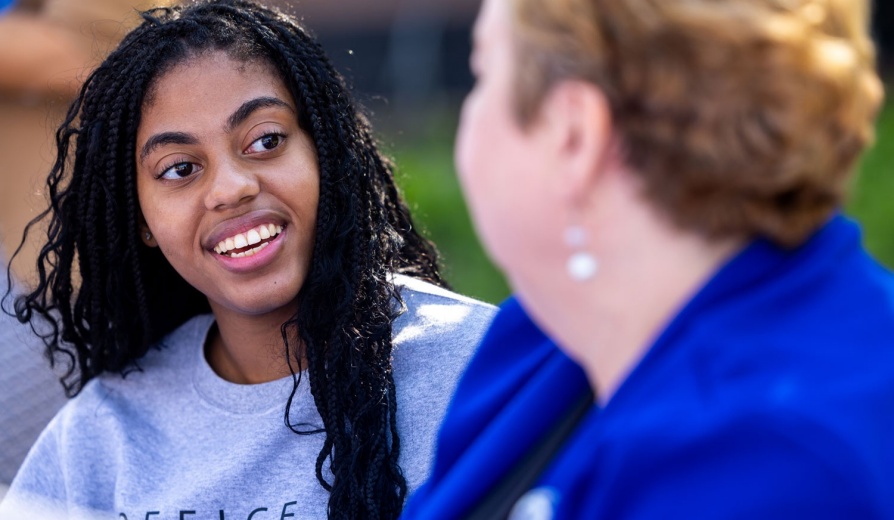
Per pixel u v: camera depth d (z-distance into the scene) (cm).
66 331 223
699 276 104
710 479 92
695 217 100
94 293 216
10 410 252
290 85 198
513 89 105
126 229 210
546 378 126
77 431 216
